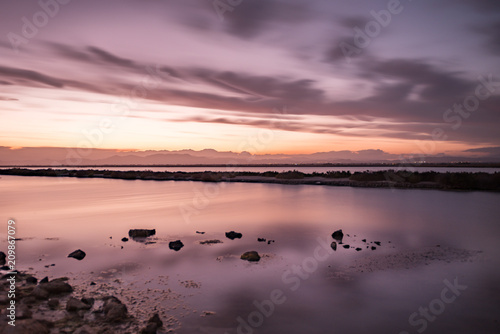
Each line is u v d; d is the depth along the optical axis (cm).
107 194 2675
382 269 776
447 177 3008
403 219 1430
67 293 627
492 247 962
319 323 519
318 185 3541
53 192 2856
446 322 523
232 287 666
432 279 709
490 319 530
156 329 488
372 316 542
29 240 1068
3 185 3812
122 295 622
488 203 1898
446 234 1137
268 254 906
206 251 941
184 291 644
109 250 952
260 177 4903
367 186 3212
